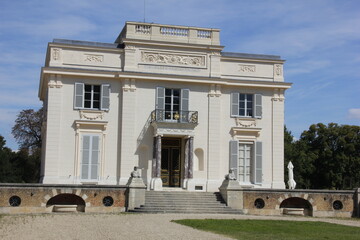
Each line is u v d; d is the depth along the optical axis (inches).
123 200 1154.7
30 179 2401.6
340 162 2362.2
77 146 1301.7
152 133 1352.1
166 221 912.9
